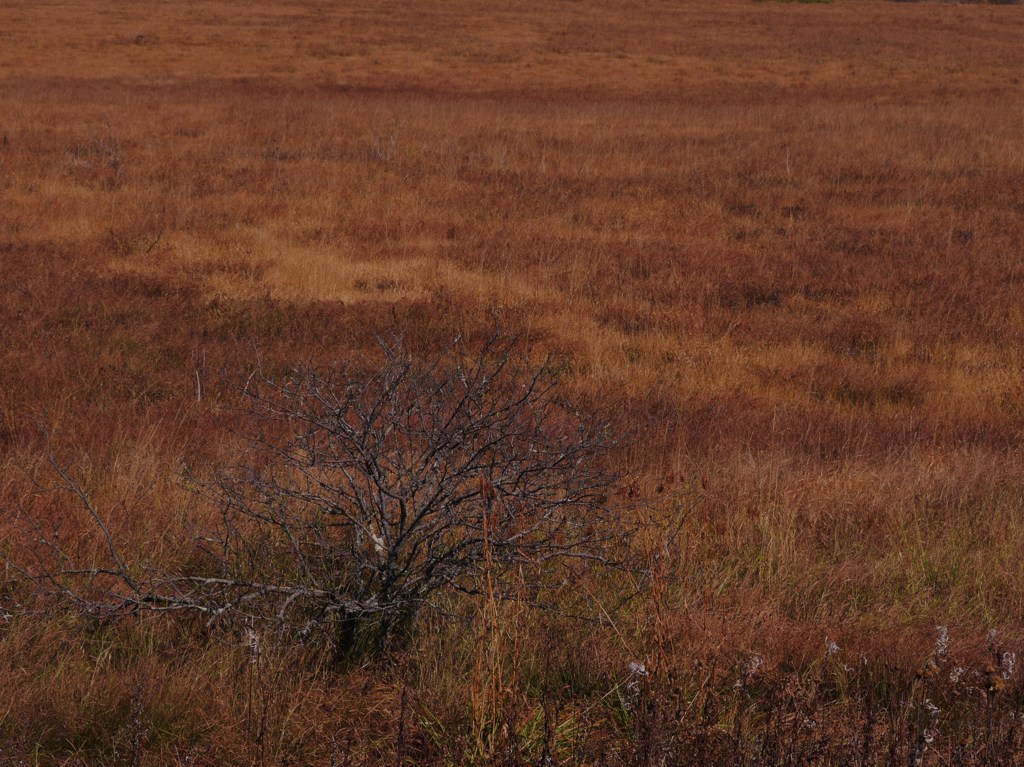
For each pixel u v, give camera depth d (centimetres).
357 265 1362
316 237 1521
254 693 398
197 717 389
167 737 379
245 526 536
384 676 428
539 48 4650
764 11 6347
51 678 401
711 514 606
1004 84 4000
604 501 525
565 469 501
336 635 446
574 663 433
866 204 1866
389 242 1488
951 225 1688
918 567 555
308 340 1024
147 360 935
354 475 543
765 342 1102
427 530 470
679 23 5675
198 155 2134
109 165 1978
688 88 3841
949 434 823
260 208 1670
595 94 3638
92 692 394
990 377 1004
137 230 1491
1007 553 573
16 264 1268
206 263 1337
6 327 994
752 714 395
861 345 1120
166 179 1894
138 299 1145
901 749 357
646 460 702
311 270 1313
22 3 5447
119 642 440
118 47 4266
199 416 767
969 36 5412
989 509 629
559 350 1030
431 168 2075
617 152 2306
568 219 1692
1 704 380
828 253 1502
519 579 455
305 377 602
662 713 369
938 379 989
